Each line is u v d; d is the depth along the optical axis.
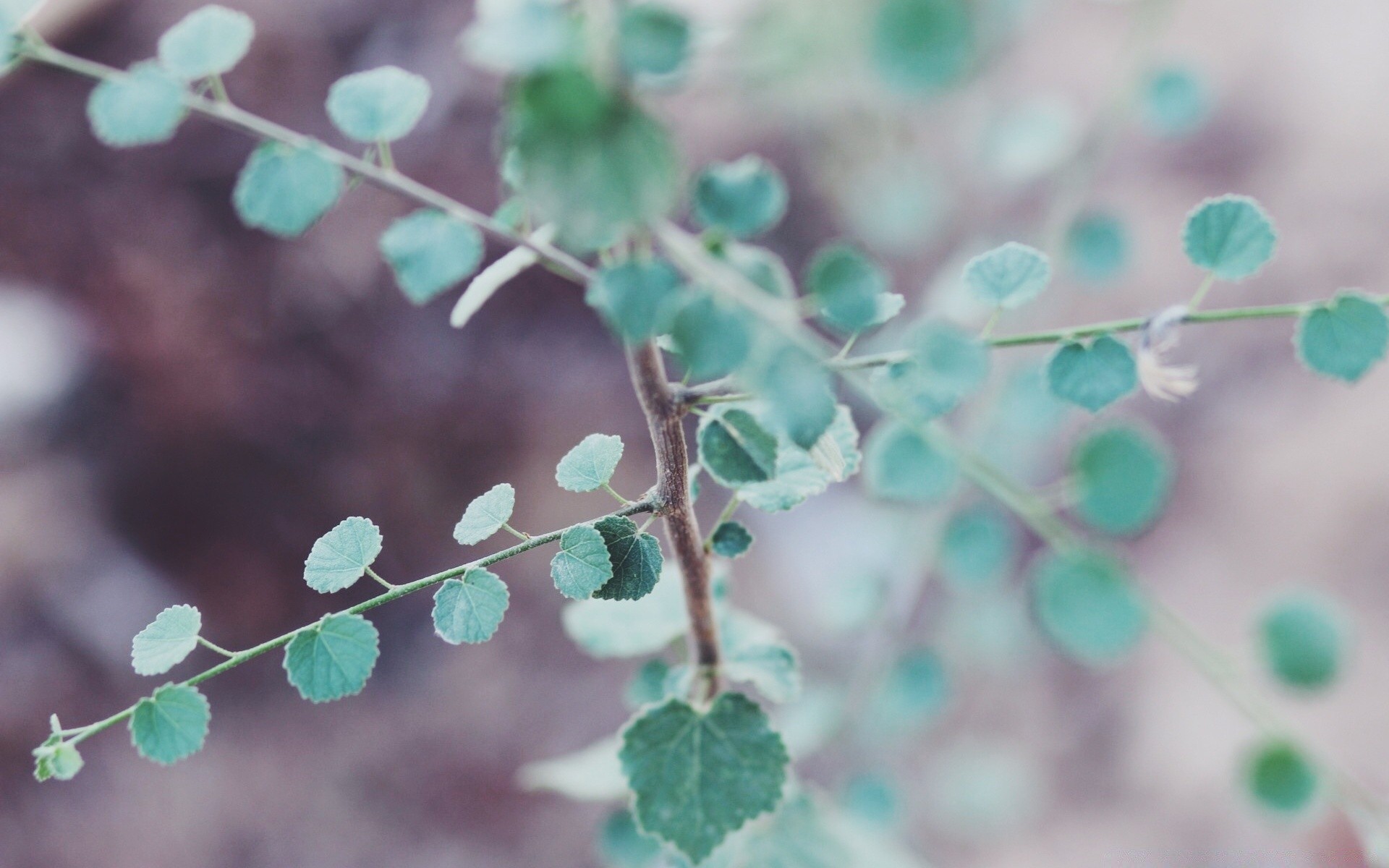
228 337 0.84
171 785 0.78
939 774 0.77
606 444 0.33
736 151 0.76
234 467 0.84
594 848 0.78
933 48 0.28
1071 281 0.68
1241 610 0.75
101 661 0.79
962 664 0.77
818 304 0.31
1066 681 0.80
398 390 0.86
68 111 0.84
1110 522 0.34
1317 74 0.84
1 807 0.74
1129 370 0.33
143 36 0.83
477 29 0.28
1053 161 0.57
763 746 0.36
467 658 0.84
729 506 0.35
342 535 0.33
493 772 0.81
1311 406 0.78
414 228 0.32
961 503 0.59
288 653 0.33
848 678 0.75
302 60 0.84
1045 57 0.79
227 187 0.85
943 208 0.52
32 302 0.81
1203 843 0.72
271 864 0.77
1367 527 0.73
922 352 0.32
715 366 0.30
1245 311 0.33
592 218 0.28
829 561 0.85
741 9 0.28
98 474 0.81
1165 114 0.53
